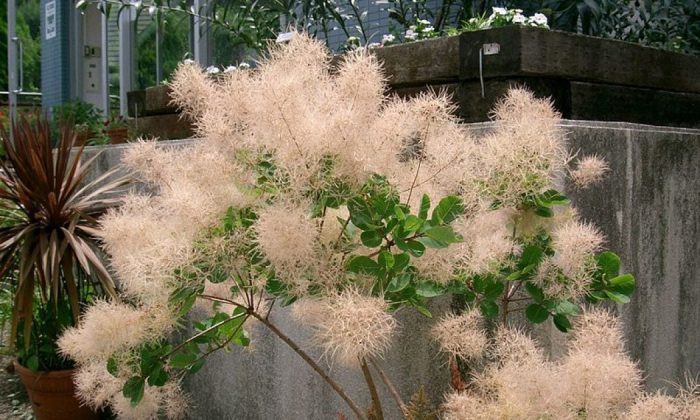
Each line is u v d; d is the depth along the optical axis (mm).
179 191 1483
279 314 2678
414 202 1573
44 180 3262
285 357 2672
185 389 3217
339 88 1454
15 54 10852
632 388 1467
